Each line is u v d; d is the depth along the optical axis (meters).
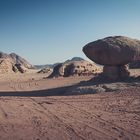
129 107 16.70
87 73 54.09
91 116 14.66
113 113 15.24
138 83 25.77
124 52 28.80
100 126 12.41
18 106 18.75
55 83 39.94
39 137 10.92
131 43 29.52
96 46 29.52
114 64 29.39
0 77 68.50
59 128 12.27
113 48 28.84
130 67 57.38
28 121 13.86
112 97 21.02
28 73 91.38
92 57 30.28
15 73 88.31
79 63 55.31
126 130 11.53
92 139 10.43
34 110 17.02
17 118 14.65
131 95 21.16
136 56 29.22
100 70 57.53
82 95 23.53
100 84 26.88
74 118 14.29
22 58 147.50
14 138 10.83
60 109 17.09
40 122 13.55
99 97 21.52
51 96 24.75
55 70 56.97
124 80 28.70
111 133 11.18
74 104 18.88
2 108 17.98
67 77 49.28
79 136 10.89
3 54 121.31
